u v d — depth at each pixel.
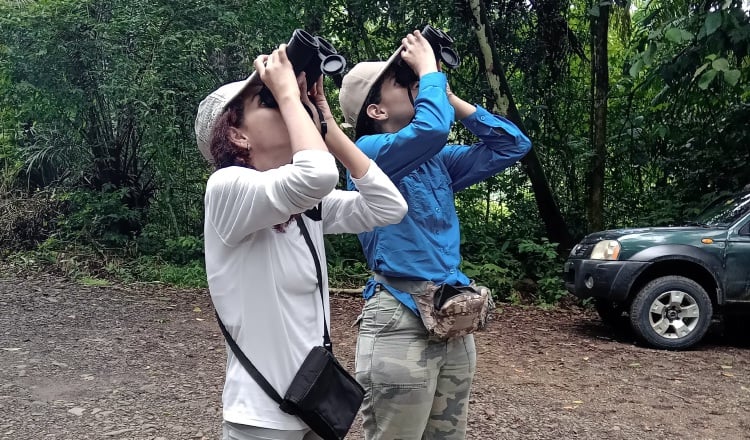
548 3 10.73
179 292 8.60
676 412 4.80
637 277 6.90
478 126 2.63
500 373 5.70
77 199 10.07
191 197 10.40
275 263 1.77
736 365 6.22
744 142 10.12
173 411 4.40
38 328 6.43
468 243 10.41
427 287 2.28
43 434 3.92
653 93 11.55
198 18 9.27
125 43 9.25
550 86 11.40
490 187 11.48
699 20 8.45
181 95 9.20
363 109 2.41
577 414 4.68
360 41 10.77
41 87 9.44
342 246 10.42
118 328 6.61
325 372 1.78
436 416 2.43
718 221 7.26
